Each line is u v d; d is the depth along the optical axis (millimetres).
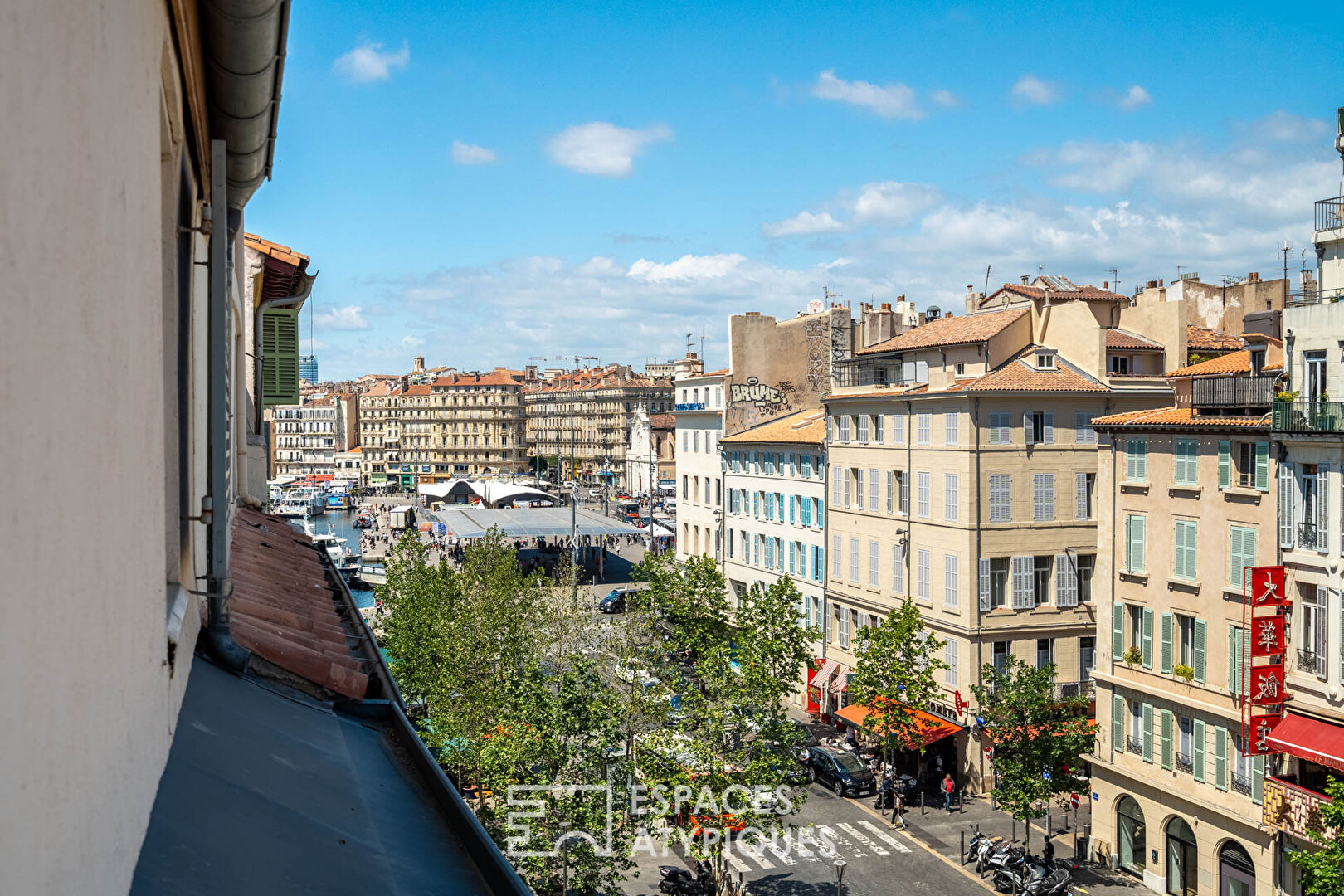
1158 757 39344
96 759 2729
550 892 33062
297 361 23766
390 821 5223
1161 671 39312
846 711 55031
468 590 55094
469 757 40719
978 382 51000
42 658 2232
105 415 2885
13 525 2049
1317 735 32688
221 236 7113
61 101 2434
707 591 42781
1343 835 29359
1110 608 41875
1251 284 63375
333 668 7262
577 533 109312
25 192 2143
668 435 186500
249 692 6426
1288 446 34406
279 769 5203
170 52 5020
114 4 3031
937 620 52625
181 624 5148
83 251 2635
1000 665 50812
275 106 8172
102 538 2838
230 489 11211
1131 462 40969
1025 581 51094
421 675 46219
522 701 35938
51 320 2324
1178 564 38781
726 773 36031
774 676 38156
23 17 2150
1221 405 37531
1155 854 39375
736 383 77062
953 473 51281
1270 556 35125
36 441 2199
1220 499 37094
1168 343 54906
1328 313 33812
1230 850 36250
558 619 53969
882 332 78000
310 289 23047
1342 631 32531
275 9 6082
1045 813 41594
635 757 36969
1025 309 56094
